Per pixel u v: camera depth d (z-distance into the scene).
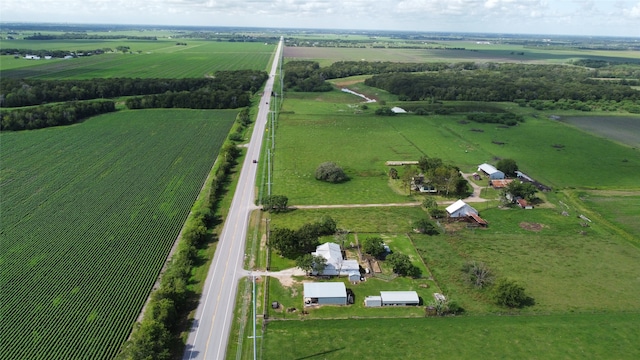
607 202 122.50
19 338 67.12
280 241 90.88
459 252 95.38
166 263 89.06
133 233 99.12
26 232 97.94
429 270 88.88
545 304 78.25
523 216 112.81
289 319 73.75
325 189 128.75
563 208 118.06
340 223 107.56
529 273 87.56
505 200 118.88
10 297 76.19
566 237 102.12
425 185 128.12
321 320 73.62
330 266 86.31
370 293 81.44
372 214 113.00
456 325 72.44
